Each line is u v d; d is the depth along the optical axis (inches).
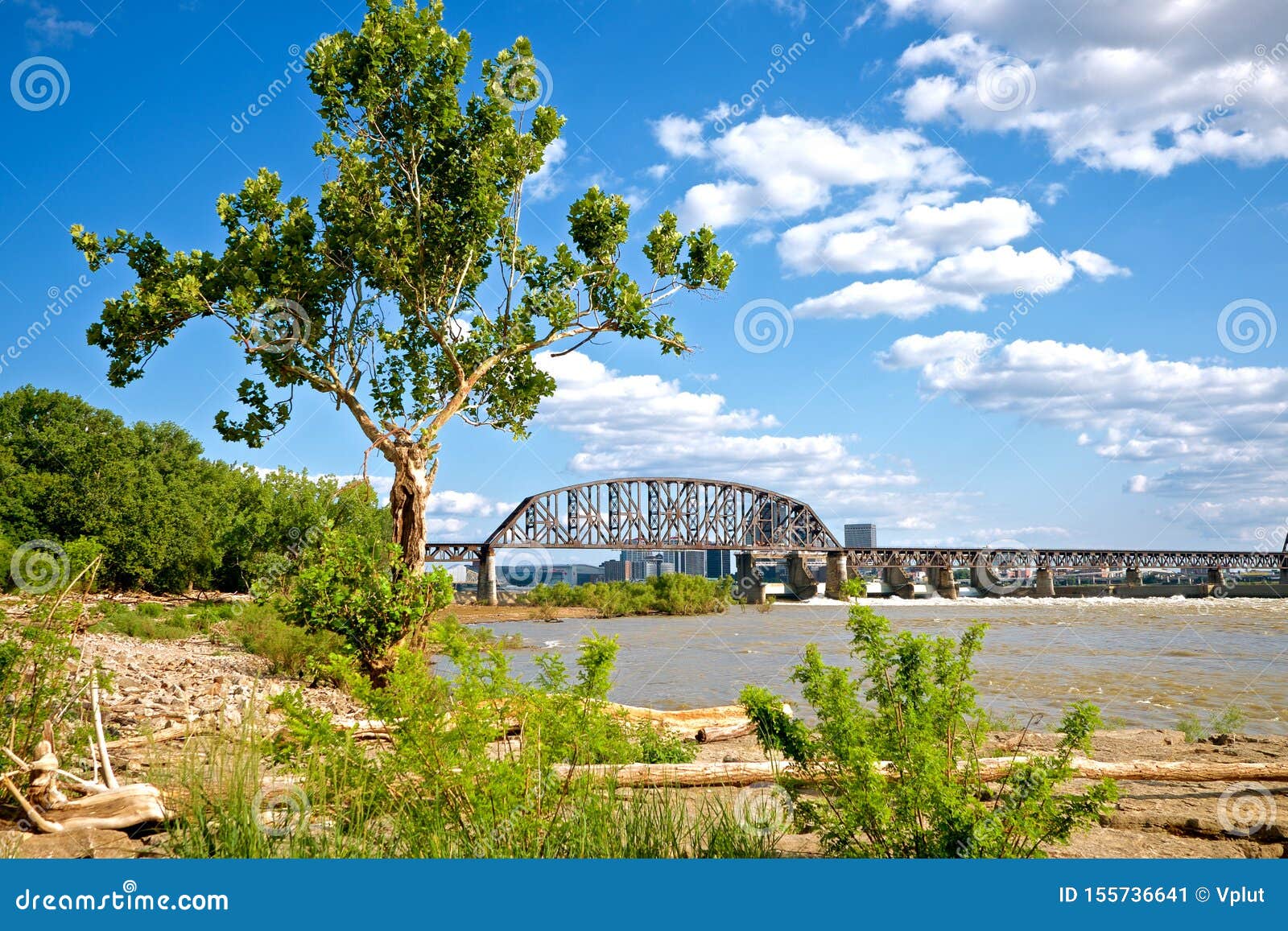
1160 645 1562.5
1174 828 252.1
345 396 645.3
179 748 308.7
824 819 193.6
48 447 2251.5
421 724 197.0
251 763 222.7
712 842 203.3
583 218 703.7
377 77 626.2
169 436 2792.8
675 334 714.8
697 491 6668.3
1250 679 936.3
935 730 190.9
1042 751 372.2
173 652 732.7
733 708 513.0
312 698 504.1
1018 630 2244.1
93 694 265.4
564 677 220.5
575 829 199.0
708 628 2492.6
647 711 494.3
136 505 1823.3
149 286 624.1
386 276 649.0
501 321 700.0
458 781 197.6
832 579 6161.4
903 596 6619.1
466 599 4783.5
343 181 647.1
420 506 611.8
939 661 191.8
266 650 738.8
